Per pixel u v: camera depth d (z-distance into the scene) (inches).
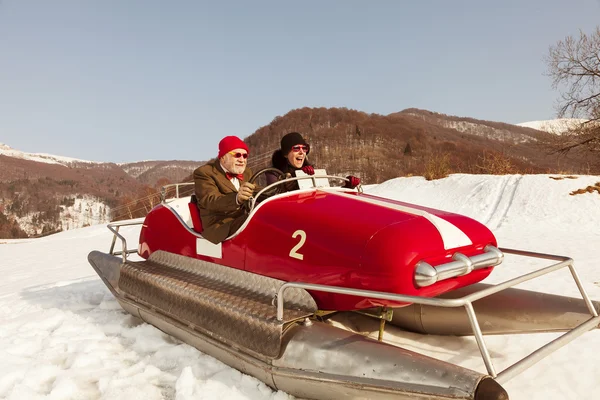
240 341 106.6
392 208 113.0
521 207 697.6
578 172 1159.0
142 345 139.1
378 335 131.6
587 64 1117.1
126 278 155.5
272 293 115.3
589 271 246.5
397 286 93.9
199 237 144.0
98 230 951.0
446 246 101.3
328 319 137.7
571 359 119.4
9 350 141.7
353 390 85.4
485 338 138.3
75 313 184.1
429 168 1015.0
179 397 103.7
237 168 147.4
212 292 122.0
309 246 107.9
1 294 249.4
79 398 109.3
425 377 77.9
